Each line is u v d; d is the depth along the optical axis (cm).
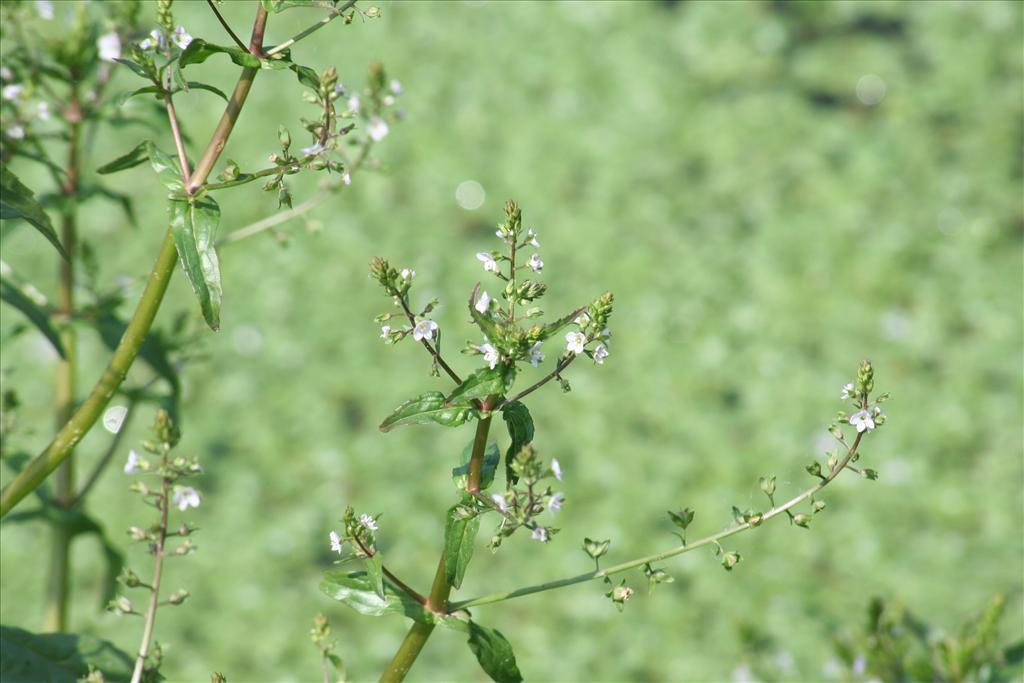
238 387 1055
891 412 1055
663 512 976
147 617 241
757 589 916
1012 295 1148
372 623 894
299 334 1102
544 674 868
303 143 1220
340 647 871
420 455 1018
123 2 403
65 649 289
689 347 1111
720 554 237
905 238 1196
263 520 958
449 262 1162
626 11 1459
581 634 894
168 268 237
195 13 1353
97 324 423
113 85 568
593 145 1306
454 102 1346
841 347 1109
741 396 1077
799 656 848
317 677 848
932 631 417
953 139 1302
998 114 1332
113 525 909
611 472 1004
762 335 1120
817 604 904
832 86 1367
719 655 873
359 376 1074
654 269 1171
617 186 1259
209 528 942
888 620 411
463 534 227
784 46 1419
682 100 1353
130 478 938
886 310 1141
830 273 1170
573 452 1020
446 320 1111
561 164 1285
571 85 1368
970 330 1129
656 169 1278
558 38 1425
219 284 228
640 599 915
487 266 218
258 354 1084
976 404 1060
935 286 1161
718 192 1259
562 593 913
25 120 355
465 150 1288
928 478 1005
